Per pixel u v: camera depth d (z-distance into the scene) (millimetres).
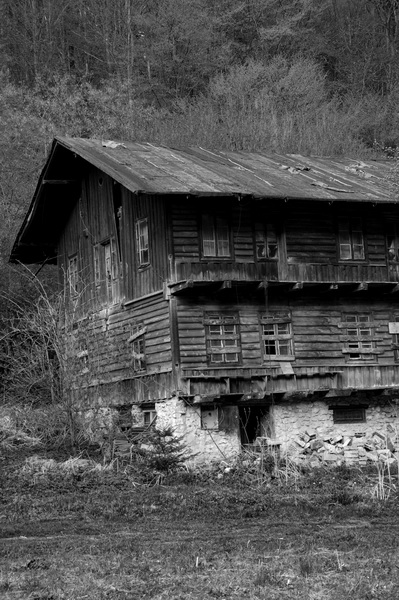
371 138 54250
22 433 30078
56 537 19156
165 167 31203
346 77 58656
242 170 32938
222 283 28906
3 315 39125
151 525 20469
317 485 25172
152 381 30516
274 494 23938
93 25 59812
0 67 54750
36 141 46062
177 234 29938
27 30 59469
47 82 51938
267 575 15562
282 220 31484
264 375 30016
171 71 56750
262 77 52938
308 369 31094
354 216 32688
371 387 31141
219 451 29406
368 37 59812
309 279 31547
